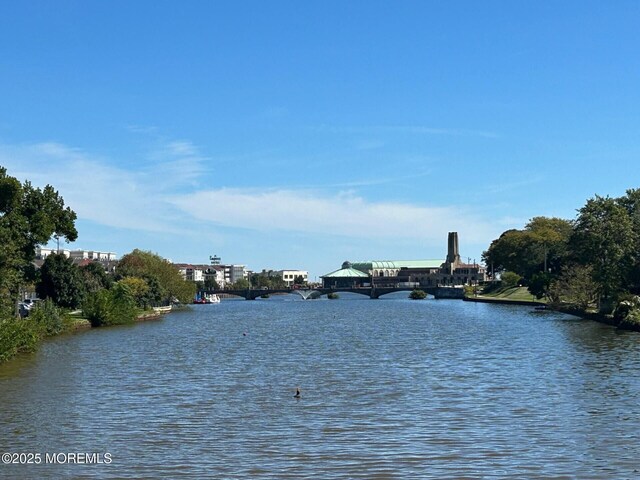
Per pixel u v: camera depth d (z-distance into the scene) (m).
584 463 29.89
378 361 66.62
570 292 137.75
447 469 29.22
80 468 29.92
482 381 52.03
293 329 122.00
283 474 28.75
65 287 119.44
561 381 51.12
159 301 173.00
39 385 51.84
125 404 43.78
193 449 32.66
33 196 99.69
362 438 34.41
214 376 56.81
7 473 29.39
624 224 122.38
